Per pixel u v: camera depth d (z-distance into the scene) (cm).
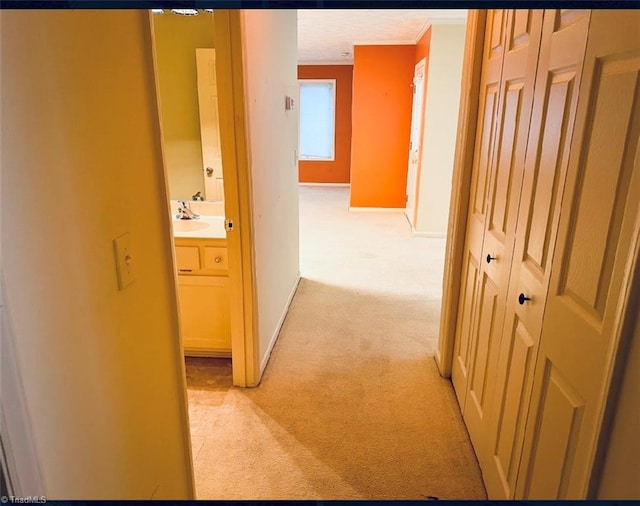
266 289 256
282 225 302
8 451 63
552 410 112
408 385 239
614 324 82
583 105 102
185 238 240
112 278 92
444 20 464
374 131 638
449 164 520
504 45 168
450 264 233
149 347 110
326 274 411
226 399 227
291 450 193
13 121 63
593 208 95
